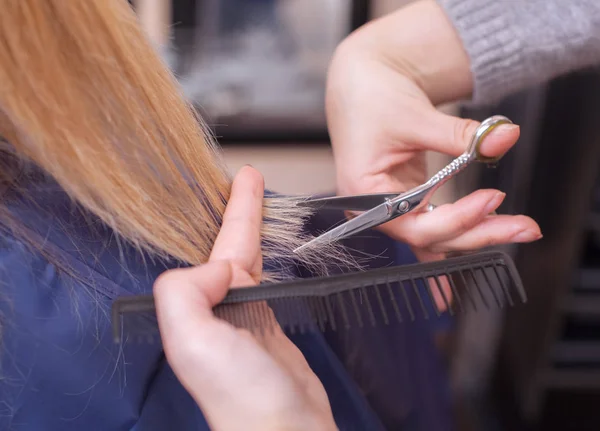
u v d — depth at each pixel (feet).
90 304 1.17
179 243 1.18
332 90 1.65
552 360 4.07
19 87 0.98
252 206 1.23
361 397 1.59
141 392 1.23
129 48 1.11
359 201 1.42
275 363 0.88
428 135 1.49
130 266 1.21
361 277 1.00
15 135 1.10
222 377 0.86
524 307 4.13
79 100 1.03
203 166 1.27
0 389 1.14
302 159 5.30
